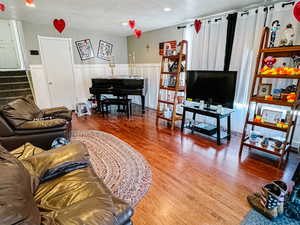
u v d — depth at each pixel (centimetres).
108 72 602
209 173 222
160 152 277
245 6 311
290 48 205
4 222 67
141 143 310
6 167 101
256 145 258
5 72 498
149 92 570
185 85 372
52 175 140
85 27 485
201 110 317
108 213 93
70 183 131
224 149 286
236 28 322
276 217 154
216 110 309
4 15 374
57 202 112
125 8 323
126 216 101
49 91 502
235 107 349
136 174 220
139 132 362
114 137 337
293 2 254
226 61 343
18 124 241
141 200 177
